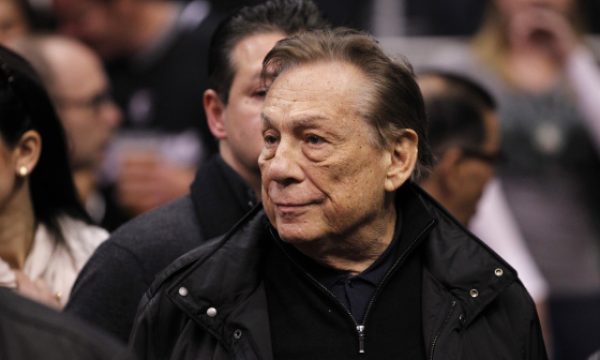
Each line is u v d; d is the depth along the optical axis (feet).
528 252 31.55
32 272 20.06
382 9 34.53
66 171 20.34
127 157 29.25
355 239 16.69
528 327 17.19
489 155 23.00
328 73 16.37
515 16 32.78
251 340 16.40
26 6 31.94
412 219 17.19
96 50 31.76
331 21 20.06
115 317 18.42
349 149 16.24
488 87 32.63
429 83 23.04
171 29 31.81
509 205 31.78
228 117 19.42
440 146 22.74
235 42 19.43
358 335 16.56
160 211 19.29
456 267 17.02
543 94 32.45
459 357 16.61
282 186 16.24
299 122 16.12
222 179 19.44
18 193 19.71
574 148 32.24
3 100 19.06
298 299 16.74
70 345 13.61
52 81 26.94
